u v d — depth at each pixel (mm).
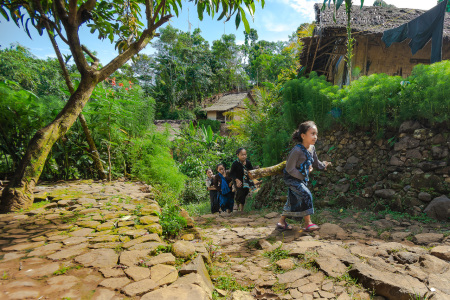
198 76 52469
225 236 3451
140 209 3131
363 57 9062
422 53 8977
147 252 1904
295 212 3326
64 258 1818
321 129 5469
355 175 4676
